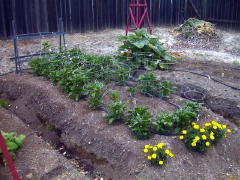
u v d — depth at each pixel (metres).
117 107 4.31
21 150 3.92
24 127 4.54
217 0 12.36
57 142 4.63
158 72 6.47
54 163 3.76
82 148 4.29
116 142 3.98
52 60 6.07
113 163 3.89
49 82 5.65
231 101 5.33
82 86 5.05
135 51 6.73
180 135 4.05
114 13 11.52
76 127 4.50
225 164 3.95
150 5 12.27
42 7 9.69
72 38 10.02
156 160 3.61
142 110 4.20
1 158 3.67
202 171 3.71
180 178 3.57
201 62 7.90
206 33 10.74
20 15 9.29
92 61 5.91
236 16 11.84
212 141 4.06
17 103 5.52
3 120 4.68
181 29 11.39
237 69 7.37
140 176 3.56
